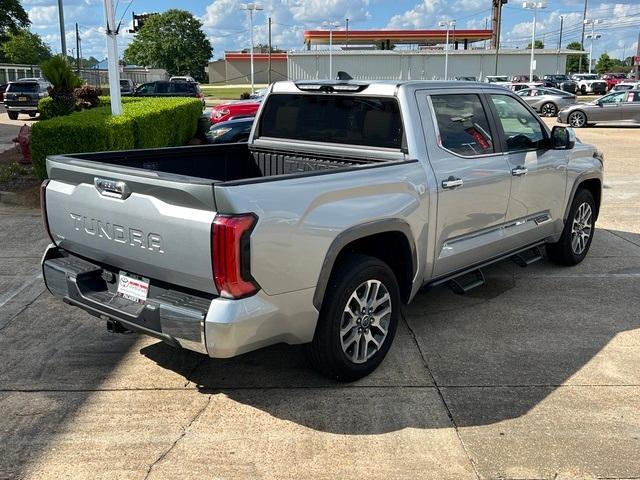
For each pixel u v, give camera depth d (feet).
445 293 18.63
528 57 221.66
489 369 13.89
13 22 221.66
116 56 34.71
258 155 18.03
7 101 94.48
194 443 11.18
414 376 13.57
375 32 236.22
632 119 77.05
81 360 14.40
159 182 10.87
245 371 13.85
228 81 310.24
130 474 10.31
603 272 20.65
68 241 13.24
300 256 11.34
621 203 31.83
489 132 16.39
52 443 11.16
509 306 17.61
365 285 12.92
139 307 11.92
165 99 58.49
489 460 10.68
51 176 13.41
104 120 31.68
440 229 14.71
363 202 12.55
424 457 10.77
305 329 11.95
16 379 13.51
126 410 12.27
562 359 14.38
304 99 16.74
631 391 12.95
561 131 18.13
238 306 10.62
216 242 10.37
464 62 219.61
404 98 14.46
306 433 11.48
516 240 17.67
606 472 10.37
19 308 17.61
